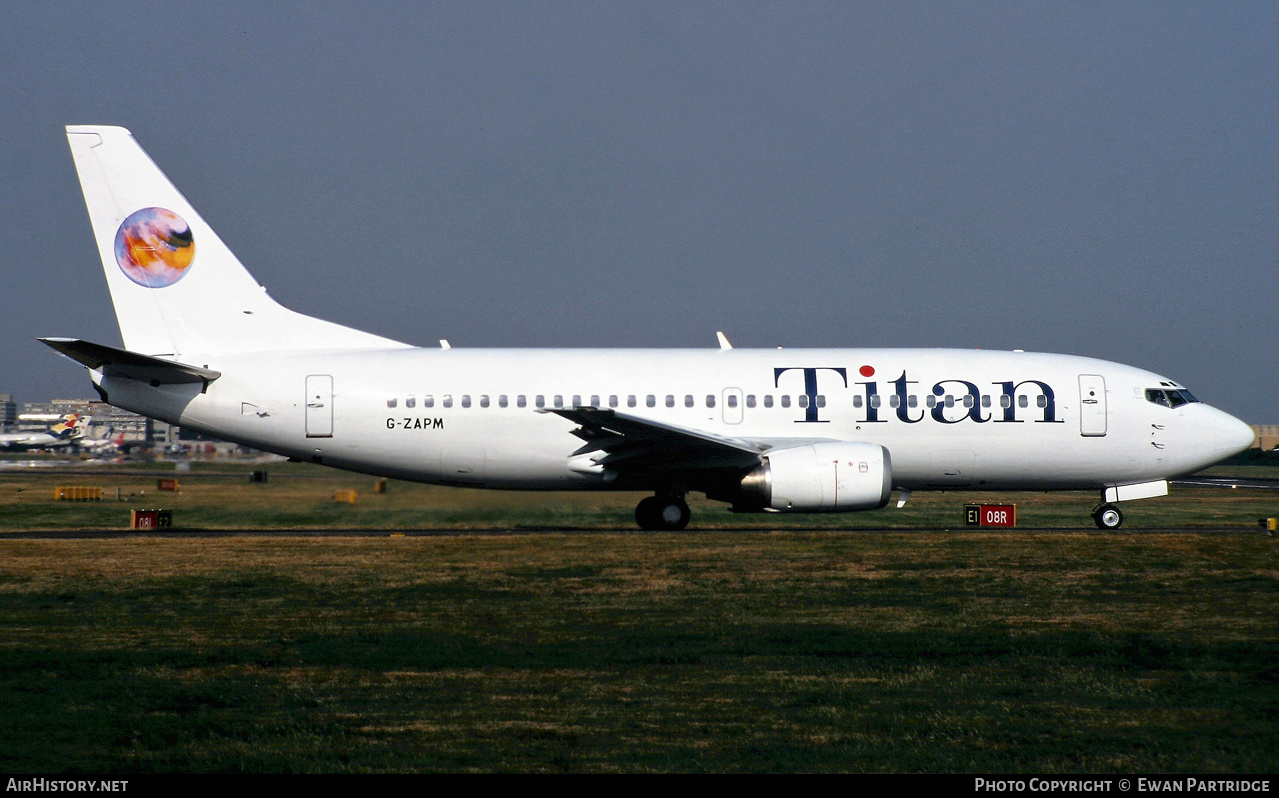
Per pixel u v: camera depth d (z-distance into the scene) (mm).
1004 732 41094
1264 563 81750
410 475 110688
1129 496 114625
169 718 42250
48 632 57938
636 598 67688
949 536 97562
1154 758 38281
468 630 58469
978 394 111000
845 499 102875
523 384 108938
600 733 40531
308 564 80750
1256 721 42688
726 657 52531
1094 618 62375
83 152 108750
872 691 46625
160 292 109062
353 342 112312
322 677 48500
